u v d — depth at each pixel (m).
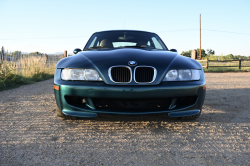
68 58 2.31
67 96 2.06
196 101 2.10
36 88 5.30
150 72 1.98
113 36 3.16
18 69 7.45
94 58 2.15
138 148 1.66
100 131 2.04
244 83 6.33
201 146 1.70
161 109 2.01
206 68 14.55
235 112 2.80
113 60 2.06
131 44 2.98
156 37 3.33
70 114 2.04
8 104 3.23
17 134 1.94
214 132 2.03
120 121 2.35
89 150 1.62
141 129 2.10
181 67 2.08
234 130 2.09
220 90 4.84
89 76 1.99
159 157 1.51
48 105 3.17
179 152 1.59
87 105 2.04
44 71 8.98
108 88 1.92
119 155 1.53
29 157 1.48
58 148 1.65
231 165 1.39
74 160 1.45
